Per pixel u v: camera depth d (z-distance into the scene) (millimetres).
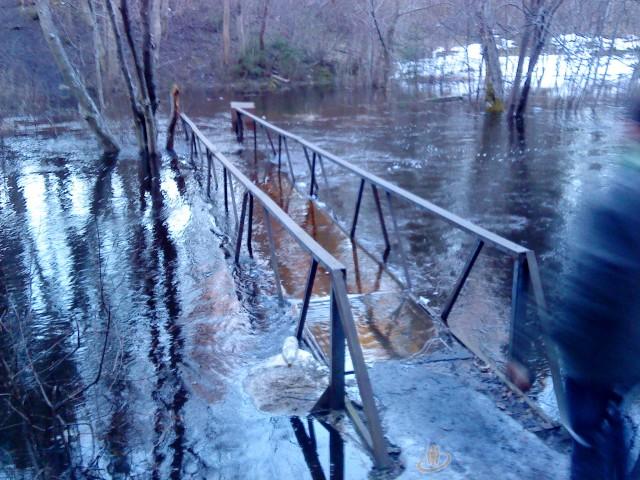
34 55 20781
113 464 3672
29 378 4695
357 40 27578
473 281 6324
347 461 3490
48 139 14727
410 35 25547
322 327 5191
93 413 4215
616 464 2412
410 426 3729
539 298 3955
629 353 2197
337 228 8172
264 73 27297
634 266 2113
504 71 22906
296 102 22375
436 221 8430
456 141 14680
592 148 13516
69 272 6918
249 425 3916
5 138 14898
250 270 6734
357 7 25641
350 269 6668
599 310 2178
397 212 8906
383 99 22969
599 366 2242
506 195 9820
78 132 15469
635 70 14305
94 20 15914
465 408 3902
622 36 17594
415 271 6617
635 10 16109
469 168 11766
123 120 15922
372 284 6230
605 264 2154
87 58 20016
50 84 19547
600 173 11078
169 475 3545
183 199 9836
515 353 4172
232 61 27406
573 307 2258
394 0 25047
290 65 27656
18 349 5031
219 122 17719
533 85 21703
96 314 5832
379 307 5586
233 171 7473
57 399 4387
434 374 4352
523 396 4004
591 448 2408
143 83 12414
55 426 4066
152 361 4887
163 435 3910
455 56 26078
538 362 4270
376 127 16828
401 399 4027
